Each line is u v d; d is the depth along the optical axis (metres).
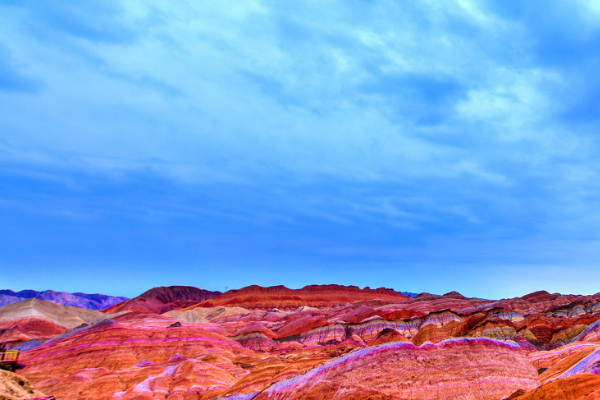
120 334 97.06
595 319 74.81
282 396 38.50
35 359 88.06
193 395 56.62
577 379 28.33
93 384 65.62
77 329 109.19
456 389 34.72
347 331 115.44
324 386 37.22
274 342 120.06
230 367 72.88
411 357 38.09
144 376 69.12
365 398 34.72
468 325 69.88
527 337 73.88
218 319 185.62
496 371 36.53
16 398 34.28
